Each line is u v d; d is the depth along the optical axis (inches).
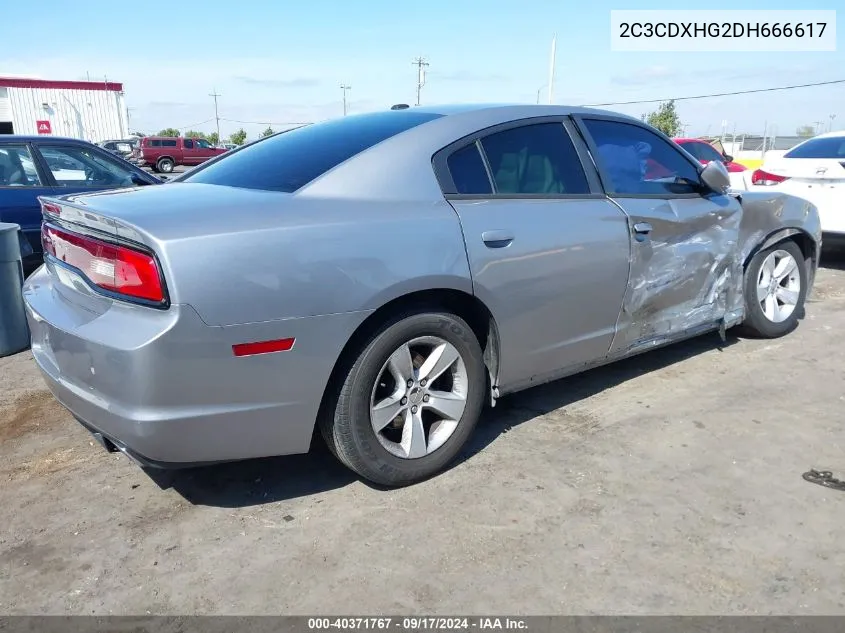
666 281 155.8
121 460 133.1
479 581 96.4
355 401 111.0
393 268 109.5
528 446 135.3
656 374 173.0
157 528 110.3
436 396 121.6
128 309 100.0
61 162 261.6
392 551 103.3
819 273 296.5
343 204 111.4
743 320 193.6
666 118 1384.1
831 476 123.0
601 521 109.7
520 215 127.5
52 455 135.5
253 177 124.3
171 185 131.3
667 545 103.6
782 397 157.9
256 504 116.9
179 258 94.6
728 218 169.6
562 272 132.6
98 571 100.0
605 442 136.6
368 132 129.9
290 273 101.1
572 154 143.0
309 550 104.0
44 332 116.9
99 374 100.3
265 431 104.7
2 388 171.9
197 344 96.0
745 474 123.7
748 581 95.6
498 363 129.5
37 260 253.6
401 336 113.2
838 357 184.7
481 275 120.0
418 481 122.1
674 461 128.6
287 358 102.6
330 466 129.5
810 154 303.6
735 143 1026.1
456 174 124.5
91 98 1515.7
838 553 101.3
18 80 1437.0
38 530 110.1
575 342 140.5
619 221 142.9
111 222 99.7
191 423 98.5
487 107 138.4
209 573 99.3
